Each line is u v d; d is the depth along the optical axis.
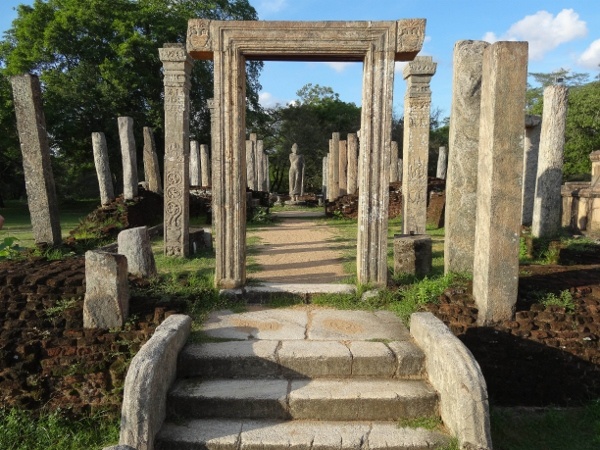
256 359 4.19
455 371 3.60
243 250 5.82
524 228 8.80
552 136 7.95
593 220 9.98
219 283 5.79
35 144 7.23
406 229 10.45
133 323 4.68
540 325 4.70
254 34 5.45
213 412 3.87
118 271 4.61
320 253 9.19
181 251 8.50
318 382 4.12
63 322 4.71
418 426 3.75
